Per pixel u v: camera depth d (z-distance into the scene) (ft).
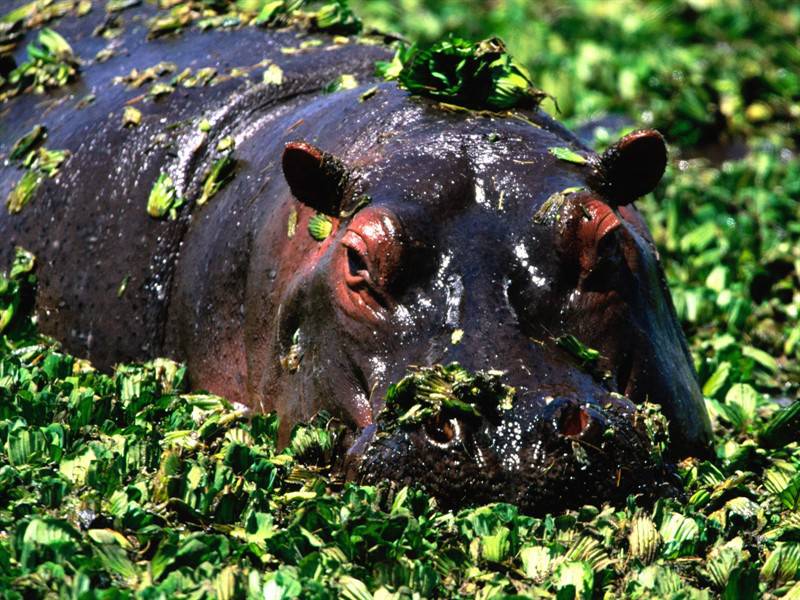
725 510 40.19
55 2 70.38
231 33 63.10
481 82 48.55
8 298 56.95
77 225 56.95
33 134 61.00
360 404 42.19
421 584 34.78
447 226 43.01
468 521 37.06
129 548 36.22
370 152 46.80
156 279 54.24
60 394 46.85
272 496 40.37
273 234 48.75
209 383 51.34
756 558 38.19
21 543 35.19
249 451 42.06
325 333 43.86
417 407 38.75
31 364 51.57
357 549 36.32
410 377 39.06
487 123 47.16
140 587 34.12
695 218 76.28
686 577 36.83
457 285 41.78
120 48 65.05
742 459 45.60
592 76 98.89
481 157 44.98
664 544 37.52
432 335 41.24
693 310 63.93
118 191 56.44
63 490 38.22
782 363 62.18
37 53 65.10
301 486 41.27
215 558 35.55
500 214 43.39
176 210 54.54
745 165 85.05
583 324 42.55
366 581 34.99
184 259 53.57
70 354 56.34
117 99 60.08
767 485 43.88
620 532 37.47
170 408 47.55
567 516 37.35
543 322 41.98
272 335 47.24
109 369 55.31
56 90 63.93
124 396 48.75
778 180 83.71
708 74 98.63
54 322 56.90
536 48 101.86
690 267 70.33
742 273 69.92
